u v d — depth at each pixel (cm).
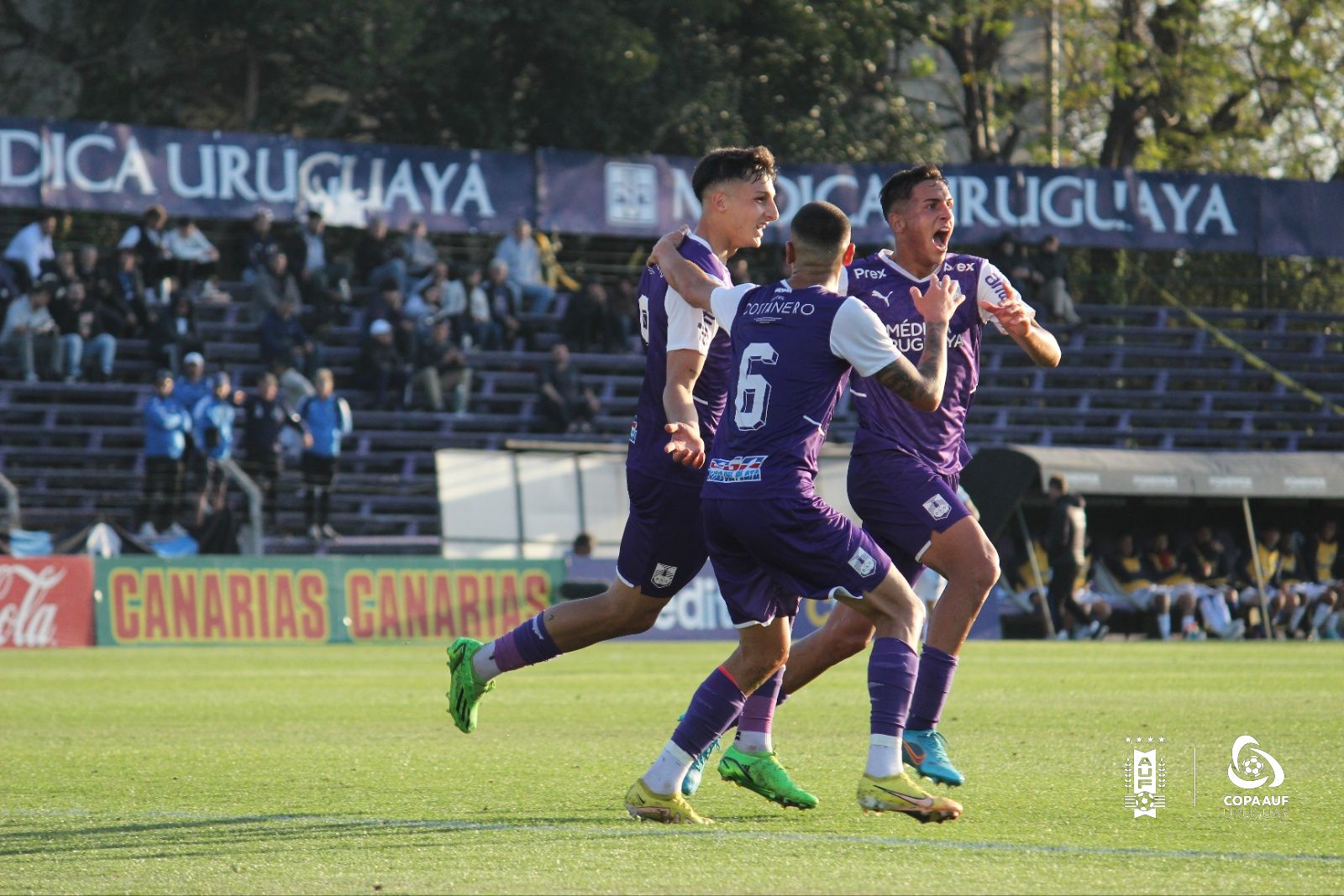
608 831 1398
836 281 1480
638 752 2061
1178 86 8919
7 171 5906
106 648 4850
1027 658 4381
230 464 5531
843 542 1414
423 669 3862
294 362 6047
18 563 4872
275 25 7369
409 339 6338
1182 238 7156
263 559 5150
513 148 7994
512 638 1627
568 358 6494
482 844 1322
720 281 1520
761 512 1421
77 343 5984
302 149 6253
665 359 1543
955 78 10125
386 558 5294
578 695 3062
